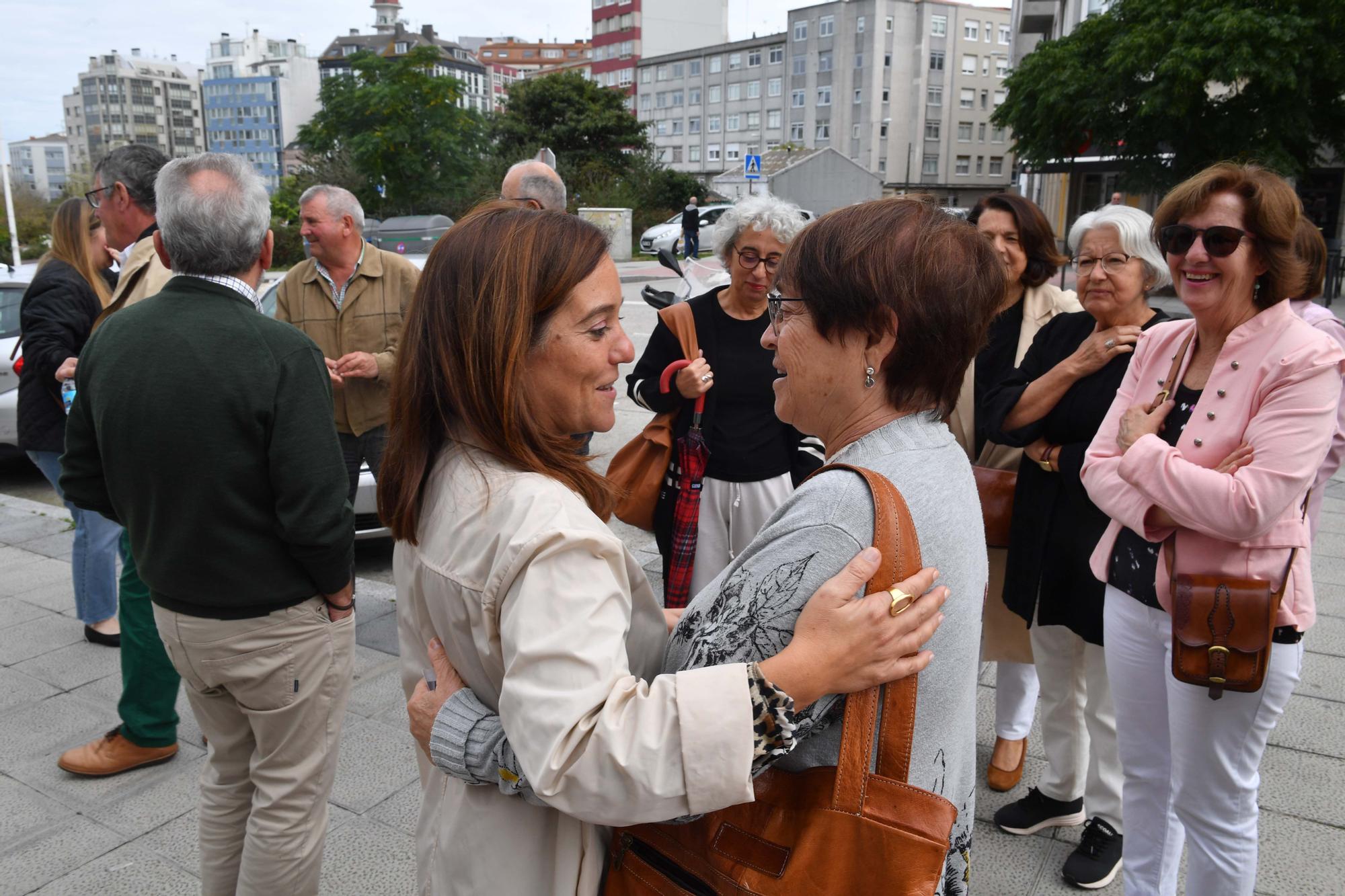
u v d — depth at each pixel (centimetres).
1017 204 275
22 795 286
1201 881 186
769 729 99
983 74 7594
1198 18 1534
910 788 103
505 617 105
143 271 297
